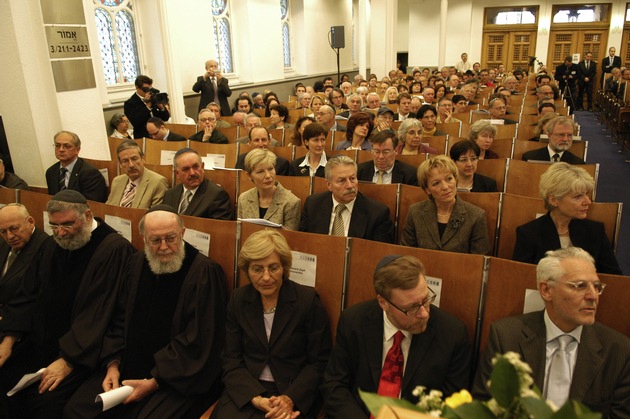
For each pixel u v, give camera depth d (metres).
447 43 19.70
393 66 13.37
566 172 2.34
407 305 1.70
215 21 10.75
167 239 2.40
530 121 6.06
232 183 3.94
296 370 2.15
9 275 3.01
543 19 18.11
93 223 2.80
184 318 2.41
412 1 19.88
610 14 17.17
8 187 4.16
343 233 3.02
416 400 1.78
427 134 5.52
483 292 2.01
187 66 9.38
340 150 4.55
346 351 1.99
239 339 2.22
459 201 2.79
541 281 1.67
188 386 2.26
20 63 4.47
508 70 19.20
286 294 2.19
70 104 4.87
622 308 1.82
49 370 2.46
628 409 1.57
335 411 1.90
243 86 11.44
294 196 3.39
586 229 2.42
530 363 1.69
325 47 16.20
